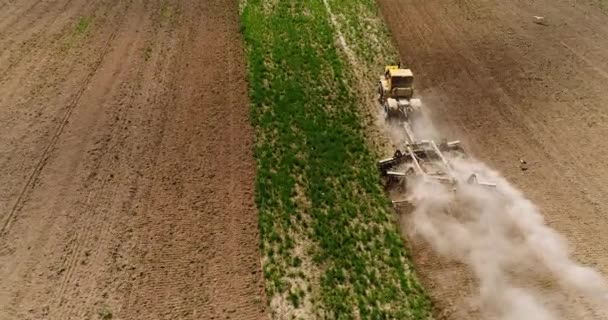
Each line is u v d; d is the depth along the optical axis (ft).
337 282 59.88
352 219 67.51
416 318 56.08
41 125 84.33
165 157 77.87
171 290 59.21
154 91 92.27
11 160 77.25
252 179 74.18
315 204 69.46
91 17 116.26
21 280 60.18
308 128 82.89
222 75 96.53
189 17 116.57
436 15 117.60
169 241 64.90
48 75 96.63
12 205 69.92
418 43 107.04
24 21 114.62
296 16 114.42
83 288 59.36
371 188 71.77
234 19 115.34
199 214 68.64
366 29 110.83
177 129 83.56
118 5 121.49
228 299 58.34
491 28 111.86
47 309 57.16
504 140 81.61
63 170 75.66
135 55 102.58
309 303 57.72
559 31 110.22
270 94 90.74
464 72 98.07
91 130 83.30
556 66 98.78
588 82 94.17
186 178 74.28
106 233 65.87
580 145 80.23
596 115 86.28
